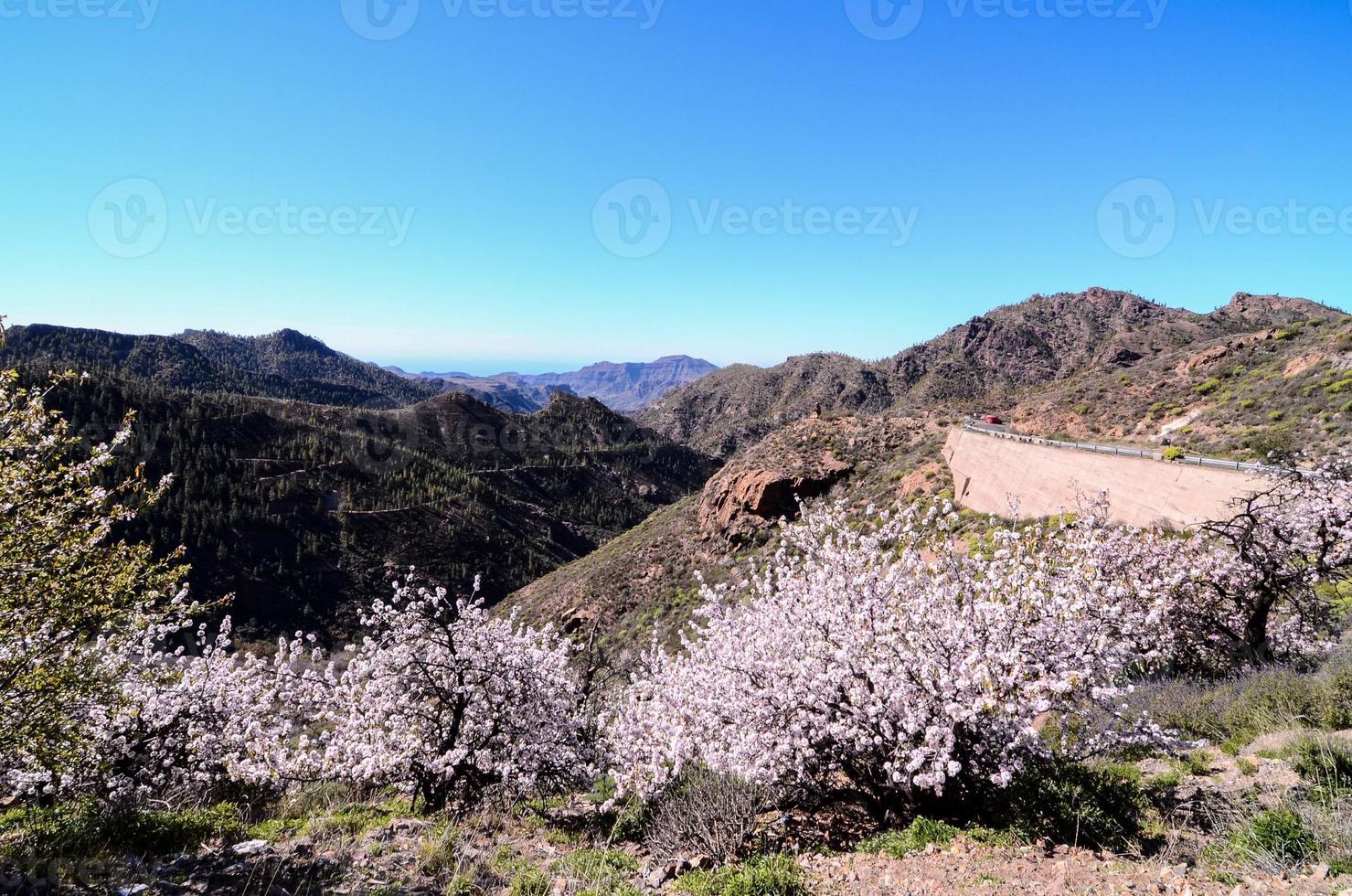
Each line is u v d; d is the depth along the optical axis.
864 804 7.81
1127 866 5.25
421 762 10.01
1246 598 11.97
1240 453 29.98
